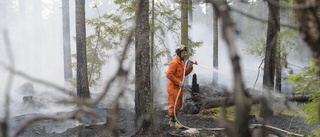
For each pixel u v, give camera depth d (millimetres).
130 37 842
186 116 9070
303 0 790
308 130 7023
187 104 9641
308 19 763
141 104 6875
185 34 12023
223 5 615
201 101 9812
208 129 7512
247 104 599
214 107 9695
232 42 576
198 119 8555
